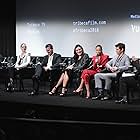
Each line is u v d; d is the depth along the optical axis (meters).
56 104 5.25
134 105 5.22
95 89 6.07
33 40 8.48
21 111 5.39
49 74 6.29
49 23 8.32
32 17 8.44
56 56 6.44
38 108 5.21
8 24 8.60
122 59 5.65
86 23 7.99
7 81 7.00
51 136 2.08
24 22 8.52
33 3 8.41
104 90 5.80
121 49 5.69
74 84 6.41
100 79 5.70
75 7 8.06
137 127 1.91
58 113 5.06
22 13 8.51
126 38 7.65
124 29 7.66
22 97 6.03
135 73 5.49
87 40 8.00
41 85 7.55
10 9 8.55
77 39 8.10
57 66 6.27
